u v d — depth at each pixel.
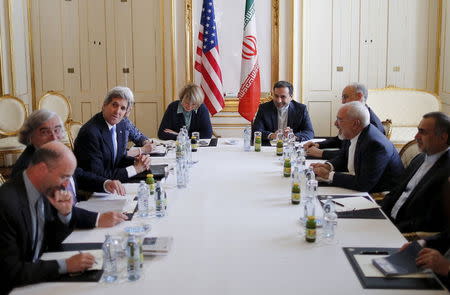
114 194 3.12
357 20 6.81
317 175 3.38
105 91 7.09
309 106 7.01
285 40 6.65
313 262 2.10
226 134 6.93
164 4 6.64
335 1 6.79
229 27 6.80
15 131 6.14
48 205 2.27
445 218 2.74
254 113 6.00
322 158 4.15
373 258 2.11
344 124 3.38
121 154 3.82
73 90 7.12
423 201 2.84
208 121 5.14
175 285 1.91
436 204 2.75
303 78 6.74
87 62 7.05
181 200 2.94
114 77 7.05
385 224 2.52
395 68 6.88
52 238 2.27
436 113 2.87
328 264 2.08
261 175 3.52
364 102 4.67
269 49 6.70
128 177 3.47
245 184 3.28
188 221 2.58
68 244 2.30
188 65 6.72
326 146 4.53
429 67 6.85
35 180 2.11
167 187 3.22
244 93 5.99
